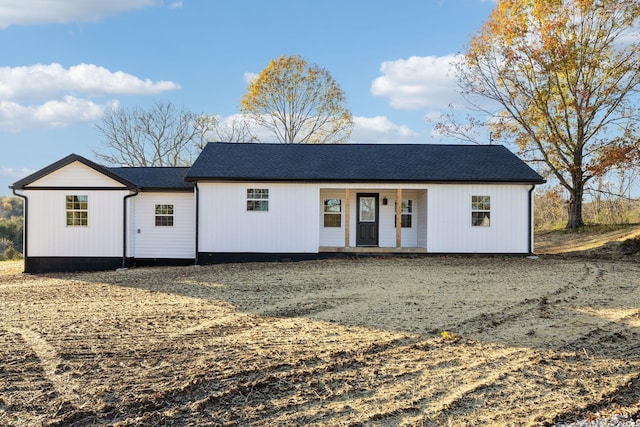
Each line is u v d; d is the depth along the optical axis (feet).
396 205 61.31
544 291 35.09
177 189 56.65
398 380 17.20
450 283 38.86
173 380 16.93
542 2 80.64
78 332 23.54
